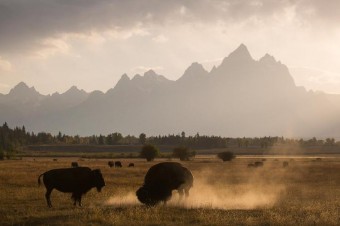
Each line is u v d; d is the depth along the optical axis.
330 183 54.62
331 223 21.69
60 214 23.91
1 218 22.80
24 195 34.56
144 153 156.25
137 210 24.58
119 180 54.16
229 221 21.89
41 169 79.75
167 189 28.58
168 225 20.84
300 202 33.22
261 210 26.48
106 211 24.53
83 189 28.53
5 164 108.06
